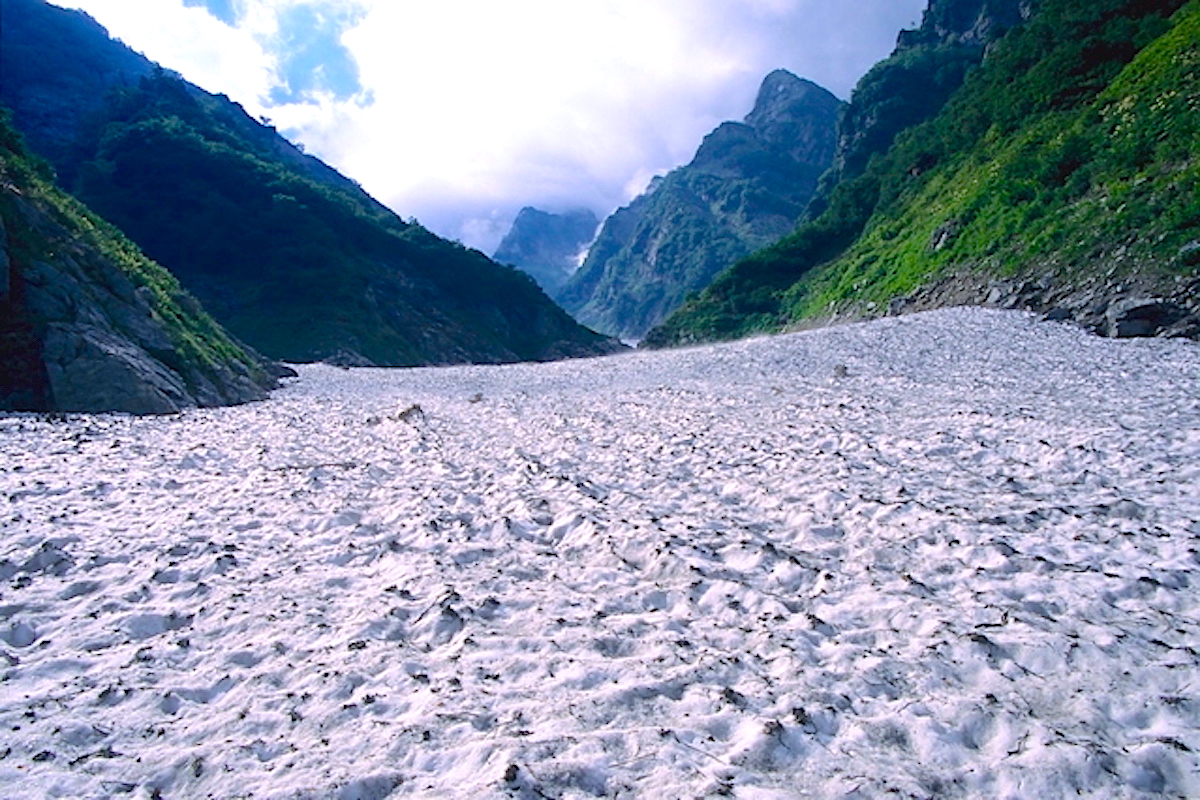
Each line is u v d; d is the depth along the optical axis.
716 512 9.78
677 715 4.75
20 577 7.63
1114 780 3.97
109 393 21.72
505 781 3.89
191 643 6.15
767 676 5.23
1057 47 46.12
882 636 5.90
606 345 109.50
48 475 12.28
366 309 73.31
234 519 9.89
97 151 86.38
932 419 15.77
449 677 5.32
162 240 74.31
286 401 29.11
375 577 7.75
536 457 14.02
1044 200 33.66
